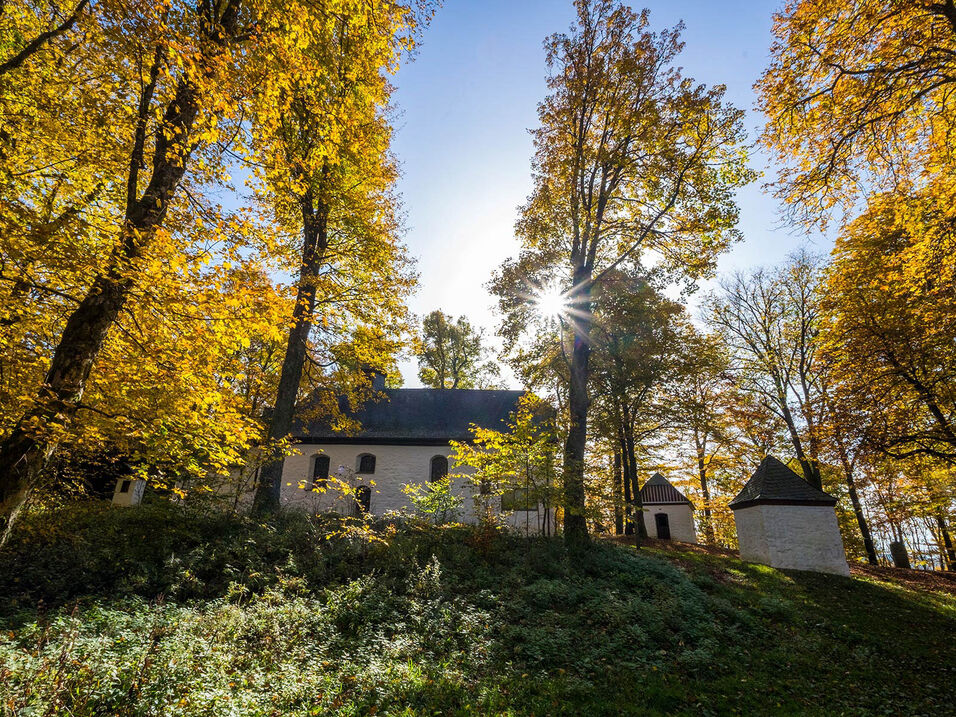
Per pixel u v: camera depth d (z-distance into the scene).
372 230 16.61
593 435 24.84
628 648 9.14
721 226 16.27
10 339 7.55
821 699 8.20
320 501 22.95
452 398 28.42
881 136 11.03
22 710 4.34
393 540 13.42
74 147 7.78
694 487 36.06
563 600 10.87
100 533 11.40
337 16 10.31
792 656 9.71
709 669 8.73
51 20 8.30
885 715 7.84
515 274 18.94
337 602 9.48
